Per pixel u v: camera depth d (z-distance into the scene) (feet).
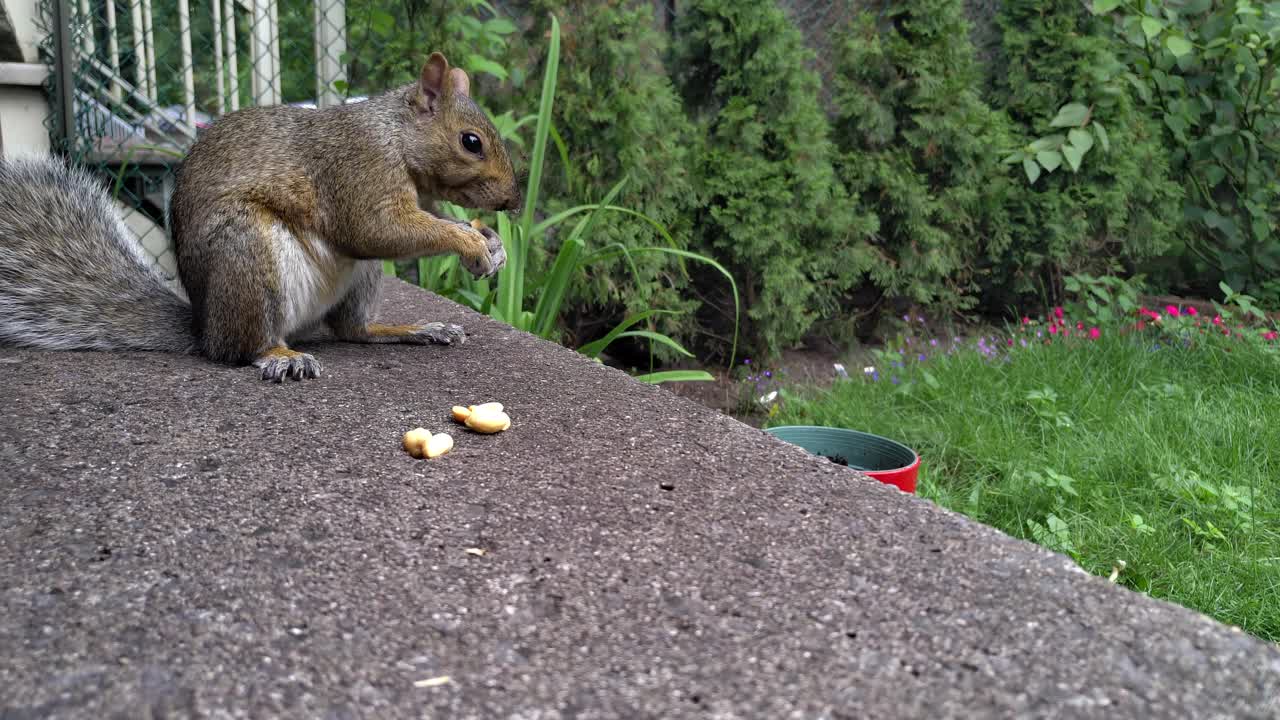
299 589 1.47
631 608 1.44
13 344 2.41
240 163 2.31
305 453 1.87
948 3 4.54
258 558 1.54
